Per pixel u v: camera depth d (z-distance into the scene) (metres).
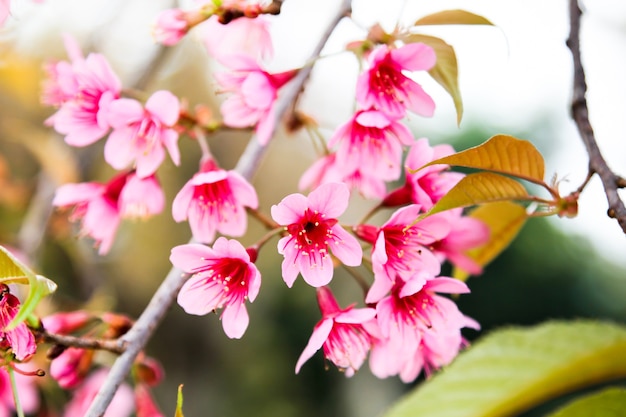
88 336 0.52
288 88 0.53
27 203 0.90
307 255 0.48
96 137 0.53
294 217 0.48
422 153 0.51
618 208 0.47
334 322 0.50
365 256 0.50
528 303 2.55
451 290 0.50
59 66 0.53
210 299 0.49
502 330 0.48
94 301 0.68
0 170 0.89
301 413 2.02
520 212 0.53
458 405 0.48
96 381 0.62
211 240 0.52
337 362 0.50
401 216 0.49
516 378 0.47
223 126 0.53
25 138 0.75
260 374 2.03
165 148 0.54
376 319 0.50
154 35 0.53
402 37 0.50
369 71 0.50
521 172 0.48
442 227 0.50
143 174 0.52
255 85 0.52
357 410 1.98
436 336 0.49
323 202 0.48
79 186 0.55
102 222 0.55
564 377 0.47
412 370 0.52
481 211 0.53
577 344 0.47
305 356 0.49
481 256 0.55
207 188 0.52
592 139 0.49
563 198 0.48
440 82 0.50
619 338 0.47
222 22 0.52
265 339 2.08
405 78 0.50
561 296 2.56
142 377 0.56
